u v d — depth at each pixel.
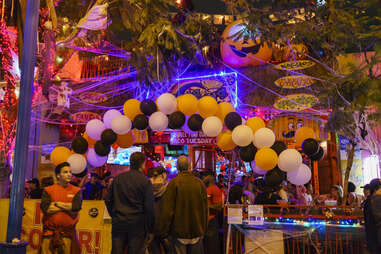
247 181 9.07
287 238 5.74
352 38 5.46
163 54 6.25
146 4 5.91
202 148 11.74
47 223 4.77
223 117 5.84
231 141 5.54
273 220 5.84
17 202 3.81
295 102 8.66
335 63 7.49
